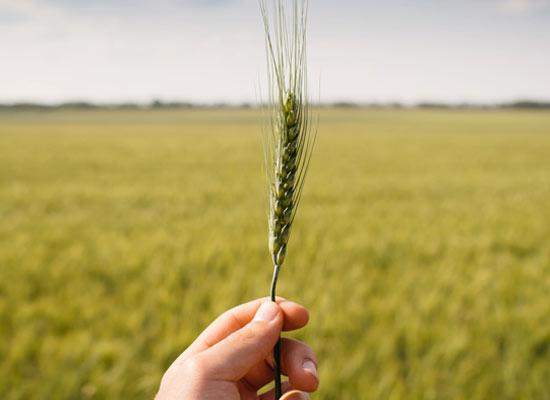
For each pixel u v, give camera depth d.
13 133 39.16
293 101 1.03
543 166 19.31
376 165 19.03
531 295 4.43
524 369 3.13
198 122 66.56
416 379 3.05
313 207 9.51
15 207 9.73
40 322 3.86
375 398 2.83
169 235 6.80
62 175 15.39
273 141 1.04
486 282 4.74
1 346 3.39
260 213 8.92
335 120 70.81
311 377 1.37
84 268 5.18
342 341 3.56
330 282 4.66
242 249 5.88
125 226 7.61
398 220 8.23
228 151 25.03
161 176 15.23
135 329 3.70
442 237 6.90
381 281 4.89
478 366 3.19
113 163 19.06
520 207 9.66
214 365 1.16
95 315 3.99
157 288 4.56
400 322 3.77
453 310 4.01
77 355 3.27
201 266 5.22
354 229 7.34
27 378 3.14
